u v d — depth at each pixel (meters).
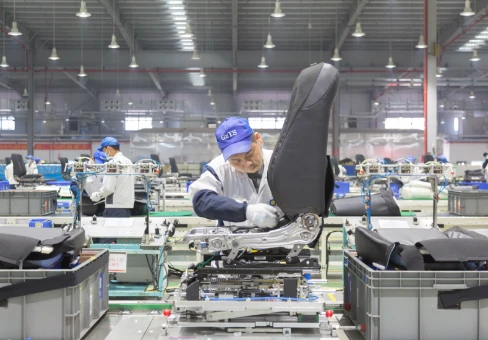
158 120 22.92
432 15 12.17
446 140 23.20
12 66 18.55
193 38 17.39
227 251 2.31
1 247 2.31
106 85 23.34
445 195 7.06
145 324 2.73
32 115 18.75
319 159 2.09
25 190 5.30
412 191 6.12
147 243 3.63
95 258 2.62
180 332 2.25
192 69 18.45
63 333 2.29
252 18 15.20
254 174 2.38
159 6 14.01
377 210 4.25
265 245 2.16
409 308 2.27
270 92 23.97
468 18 14.62
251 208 2.14
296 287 2.24
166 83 22.77
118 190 4.35
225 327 2.24
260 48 18.69
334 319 2.79
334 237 5.54
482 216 5.14
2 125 24.03
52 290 2.29
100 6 14.03
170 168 13.98
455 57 18.69
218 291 2.29
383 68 18.55
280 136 2.11
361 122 24.50
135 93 24.36
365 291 2.37
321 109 2.06
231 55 18.19
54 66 18.20
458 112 24.03
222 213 2.17
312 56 18.30
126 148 23.64
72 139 22.66
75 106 24.06
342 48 18.67
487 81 20.97
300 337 2.18
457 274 2.26
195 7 14.09
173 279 4.53
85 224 3.89
